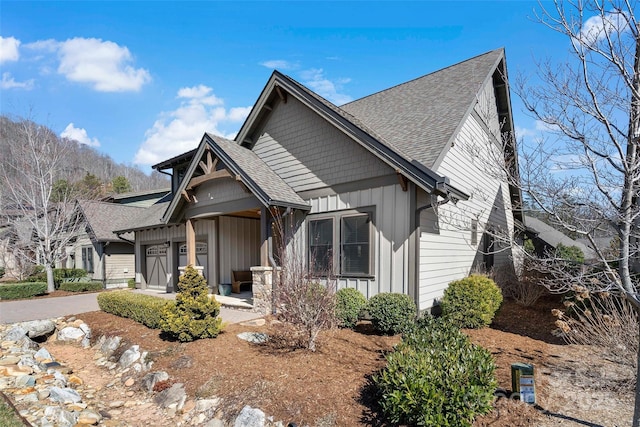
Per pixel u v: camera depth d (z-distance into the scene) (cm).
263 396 512
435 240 925
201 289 764
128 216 2092
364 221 906
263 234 991
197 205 1184
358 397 489
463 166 1107
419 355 463
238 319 918
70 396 577
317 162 1018
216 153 1070
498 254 1449
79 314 1079
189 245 1213
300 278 695
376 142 847
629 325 530
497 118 1375
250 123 1156
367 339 728
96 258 2017
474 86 1118
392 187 860
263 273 982
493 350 670
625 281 374
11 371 640
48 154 1748
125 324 933
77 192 1983
